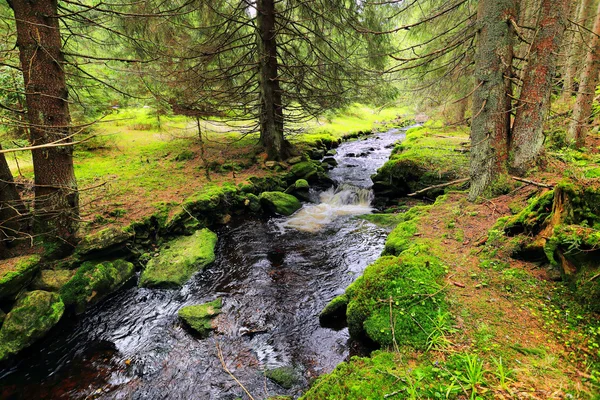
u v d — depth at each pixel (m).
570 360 2.56
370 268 4.37
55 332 4.92
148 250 7.07
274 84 12.21
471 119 6.70
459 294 3.58
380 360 2.88
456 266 4.23
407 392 2.38
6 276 4.59
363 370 2.75
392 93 12.10
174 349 4.59
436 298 3.52
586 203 3.38
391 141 21.95
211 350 4.52
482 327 3.04
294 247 7.68
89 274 5.63
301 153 14.13
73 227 5.89
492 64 5.71
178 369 4.23
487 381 2.39
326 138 19.78
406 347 3.01
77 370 4.28
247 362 4.27
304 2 10.17
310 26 11.49
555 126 9.90
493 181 6.18
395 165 10.59
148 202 8.21
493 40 5.62
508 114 6.04
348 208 10.59
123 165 11.86
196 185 9.74
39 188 5.61
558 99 13.20
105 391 3.95
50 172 5.48
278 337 4.69
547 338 2.84
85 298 5.42
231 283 6.21
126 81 10.15
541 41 5.47
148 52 7.61
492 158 6.13
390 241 5.71
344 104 13.10
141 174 10.73
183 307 5.39
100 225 6.79
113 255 6.35
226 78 11.59
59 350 4.62
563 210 3.53
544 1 5.36
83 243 5.89
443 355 2.78
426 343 2.96
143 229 7.16
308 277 6.30
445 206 6.82
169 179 10.27
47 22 5.09
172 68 9.92
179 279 6.16
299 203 10.66
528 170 5.94
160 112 11.73
